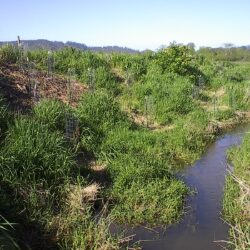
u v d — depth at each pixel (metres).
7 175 6.54
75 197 6.97
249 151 10.25
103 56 17.66
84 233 6.16
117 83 15.33
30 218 6.24
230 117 15.63
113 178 8.19
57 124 9.06
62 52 15.75
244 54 50.34
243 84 20.39
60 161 7.38
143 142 10.17
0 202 6.08
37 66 13.69
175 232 6.86
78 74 14.70
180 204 7.74
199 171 9.87
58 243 5.98
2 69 11.80
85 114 10.32
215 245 6.47
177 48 19.59
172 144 11.05
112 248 5.99
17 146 7.00
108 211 7.18
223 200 7.87
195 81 19.48
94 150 9.23
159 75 17.42
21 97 10.51
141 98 14.41
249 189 7.15
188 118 13.45
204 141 12.46
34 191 6.61
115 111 11.34
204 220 7.28
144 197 7.54
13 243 5.45
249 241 5.49
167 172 8.77
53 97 11.47
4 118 7.98
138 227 6.98
